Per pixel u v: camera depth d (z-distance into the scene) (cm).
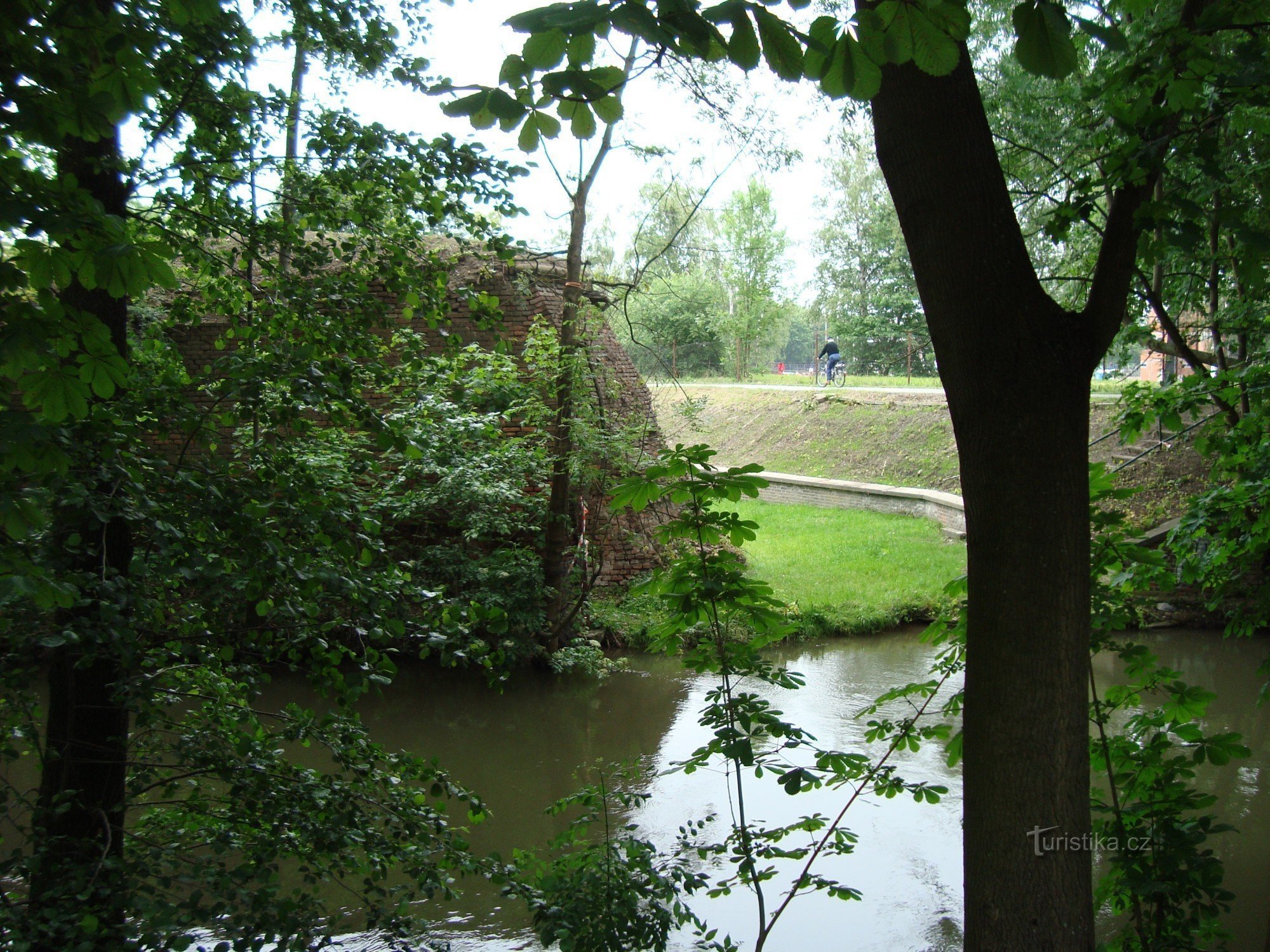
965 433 335
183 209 495
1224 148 607
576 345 1248
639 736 1071
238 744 386
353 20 557
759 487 397
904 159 334
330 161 539
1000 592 324
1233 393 566
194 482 371
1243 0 372
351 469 458
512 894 396
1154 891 391
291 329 528
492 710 1165
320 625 408
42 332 262
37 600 256
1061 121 962
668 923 390
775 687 1217
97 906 317
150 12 362
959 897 693
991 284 326
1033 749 318
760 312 3719
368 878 390
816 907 678
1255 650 1405
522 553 1291
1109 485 435
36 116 269
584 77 204
